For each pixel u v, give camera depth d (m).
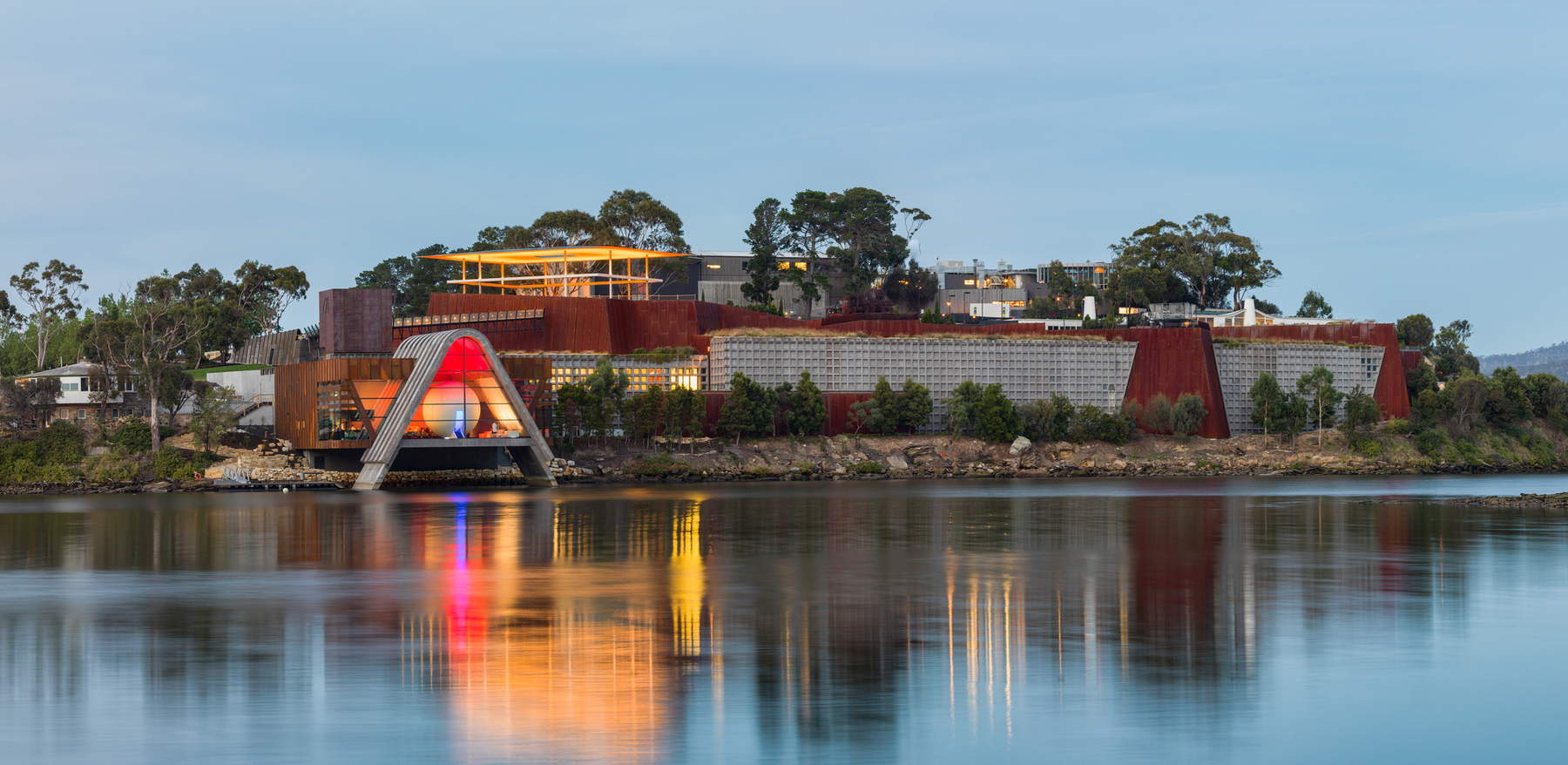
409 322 189.12
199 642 50.62
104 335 169.00
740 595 62.09
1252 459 194.12
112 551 82.06
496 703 41.00
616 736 37.50
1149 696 41.88
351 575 69.75
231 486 151.88
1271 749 36.66
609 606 58.78
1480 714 40.03
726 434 178.25
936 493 141.38
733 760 35.38
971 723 38.78
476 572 70.69
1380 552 80.12
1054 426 190.25
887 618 55.53
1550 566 72.69
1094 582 66.44
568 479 164.38
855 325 196.62
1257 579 67.69
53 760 35.75
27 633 52.88
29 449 158.12
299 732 38.03
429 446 151.75
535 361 159.88
